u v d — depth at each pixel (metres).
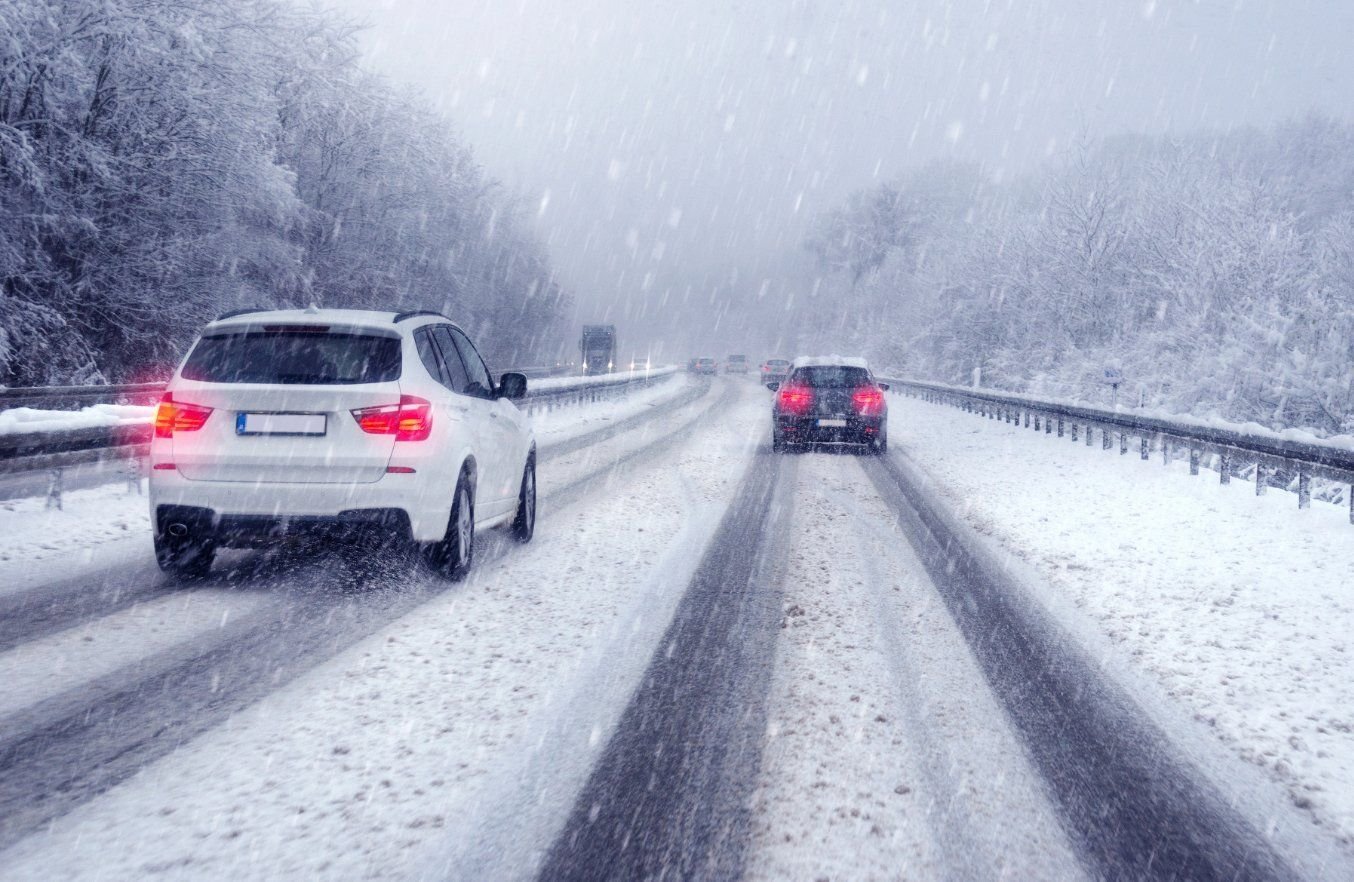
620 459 14.70
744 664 4.57
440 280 43.97
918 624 5.37
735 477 12.49
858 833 2.89
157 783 3.17
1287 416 16.91
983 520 9.24
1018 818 3.03
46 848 2.72
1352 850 2.89
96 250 22.34
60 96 20.22
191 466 5.74
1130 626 5.50
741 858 2.72
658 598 5.89
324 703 3.96
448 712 3.87
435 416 6.03
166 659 4.57
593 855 2.72
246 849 2.72
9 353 19.25
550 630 5.13
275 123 24.97
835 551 7.52
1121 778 3.37
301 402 5.75
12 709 3.88
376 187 34.41
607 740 3.59
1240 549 7.92
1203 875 2.71
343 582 6.31
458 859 2.69
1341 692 4.40
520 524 7.85
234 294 25.80
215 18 22.47
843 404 15.43
